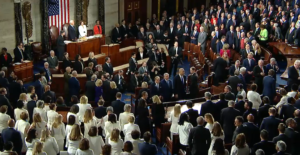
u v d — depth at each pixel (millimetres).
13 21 19016
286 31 21422
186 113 10328
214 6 25625
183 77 14461
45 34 20422
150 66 18719
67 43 20125
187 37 22844
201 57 19984
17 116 10945
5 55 18047
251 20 21844
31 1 19750
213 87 14422
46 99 11633
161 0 27641
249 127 9703
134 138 9156
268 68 15023
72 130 8992
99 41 21359
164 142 11508
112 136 8922
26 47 19531
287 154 8523
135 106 13250
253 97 12086
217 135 9273
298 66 14430
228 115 10625
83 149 8133
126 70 19438
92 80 14562
